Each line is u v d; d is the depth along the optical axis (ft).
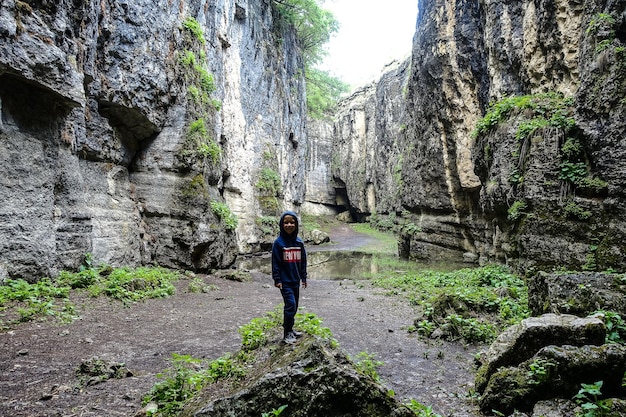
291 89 113.50
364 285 47.34
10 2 24.21
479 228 58.03
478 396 14.94
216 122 60.18
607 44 30.04
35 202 28.02
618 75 29.12
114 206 40.73
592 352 12.98
